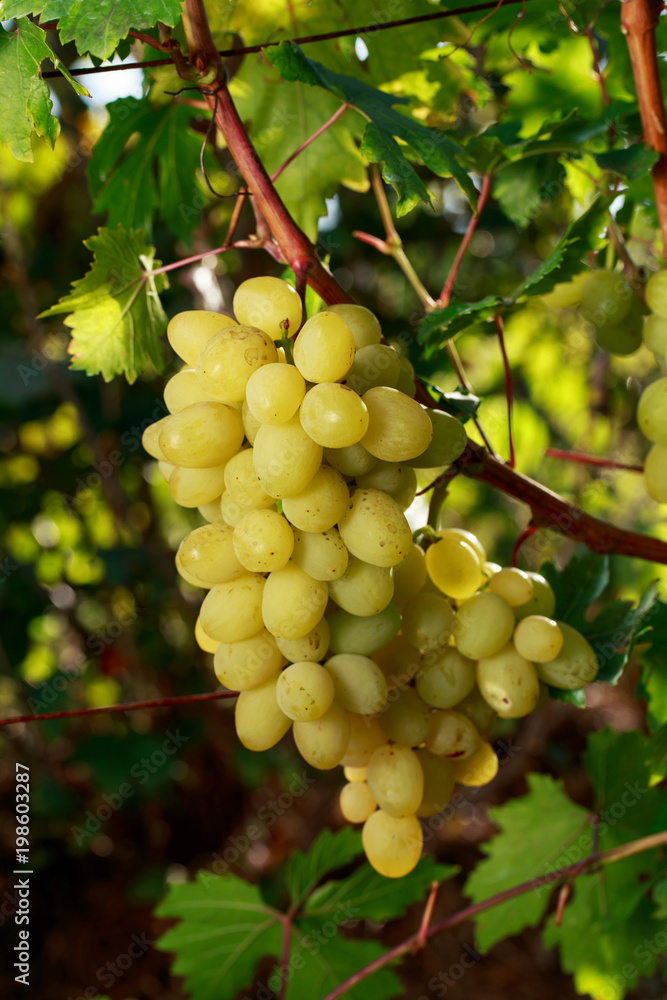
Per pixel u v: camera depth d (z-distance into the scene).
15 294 1.44
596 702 2.04
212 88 0.59
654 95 0.65
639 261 0.84
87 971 1.40
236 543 0.55
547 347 1.43
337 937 0.80
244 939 0.80
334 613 0.58
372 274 1.68
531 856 0.83
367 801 0.62
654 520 1.37
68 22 0.57
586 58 0.75
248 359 0.55
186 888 0.81
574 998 1.43
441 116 0.77
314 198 0.76
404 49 0.74
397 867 0.60
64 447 1.52
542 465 1.45
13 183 1.38
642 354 1.36
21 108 0.61
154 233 1.30
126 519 1.41
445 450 0.58
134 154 0.75
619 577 1.30
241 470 0.56
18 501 1.47
